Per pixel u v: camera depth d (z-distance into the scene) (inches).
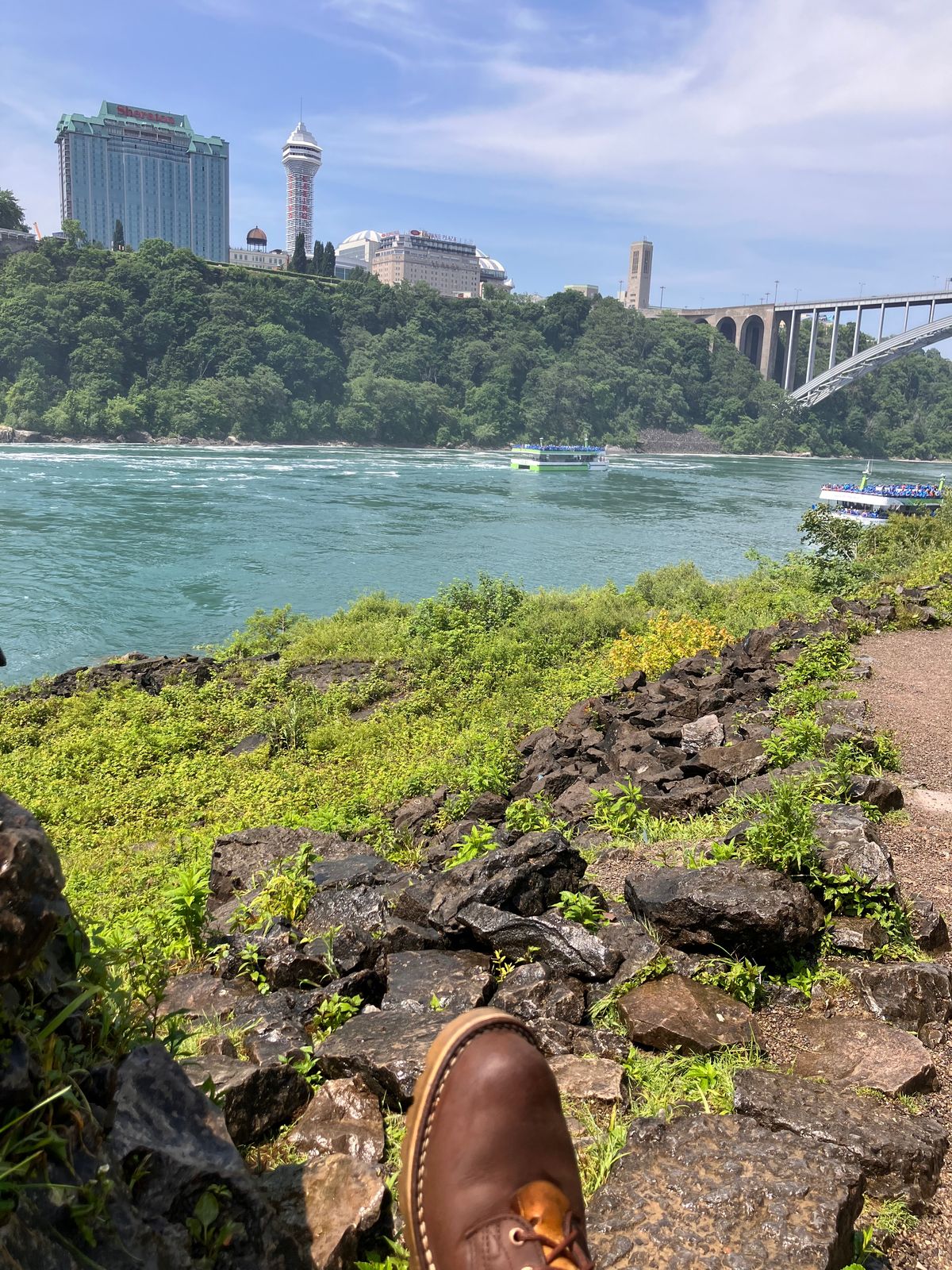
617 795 327.6
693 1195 105.9
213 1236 84.7
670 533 2386.8
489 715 622.8
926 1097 141.9
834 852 203.0
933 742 342.3
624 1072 143.6
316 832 286.4
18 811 80.4
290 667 882.8
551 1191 57.0
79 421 5265.8
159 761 605.6
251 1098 127.0
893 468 6412.4
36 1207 70.1
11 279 5728.3
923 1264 110.2
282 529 2237.9
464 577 1684.3
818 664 453.7
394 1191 114.5
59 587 1499.8
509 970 179.6
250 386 5802.2
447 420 6663.4
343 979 180.5
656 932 187.9
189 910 213.3
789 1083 134.6
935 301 6663.4
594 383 7347.4
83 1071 83.3
